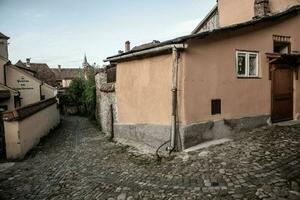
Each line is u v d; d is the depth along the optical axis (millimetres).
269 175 5652
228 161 6758
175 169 6828
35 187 6688
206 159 7117
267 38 10055
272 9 12242
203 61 8461
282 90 10609
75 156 9672
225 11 14766
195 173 6348
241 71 9500
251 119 9625
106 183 6477
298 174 5461
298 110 11133
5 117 9891
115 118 12586
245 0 13406
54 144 13047
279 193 4863
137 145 10039
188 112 8219
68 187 6484
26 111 11398
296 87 11016
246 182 5516
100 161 8570
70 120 29016
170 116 8625
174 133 8305
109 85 13742
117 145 10727
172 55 8297
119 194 5742
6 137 9992
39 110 14234
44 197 6004
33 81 24281
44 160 9492
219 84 8844
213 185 5609
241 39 9305
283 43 10766
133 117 10758
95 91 23797
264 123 10023
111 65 14898
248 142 8070
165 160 7684
